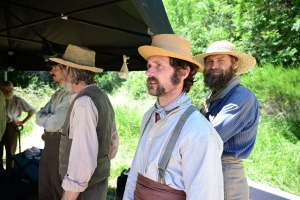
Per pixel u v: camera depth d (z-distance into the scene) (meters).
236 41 9.12
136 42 3.62
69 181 1.80
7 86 4.62
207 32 10.19
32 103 10.34
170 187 1.26
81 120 1.85
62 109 2.61
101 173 2.08
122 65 3.91
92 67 2.12
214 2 9.98
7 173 3.57
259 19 8.33
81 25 3.50
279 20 8.16
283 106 6.45
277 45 8.12
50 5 3.14
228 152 1.90
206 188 1.18
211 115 2.00
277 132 6.05
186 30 10.70
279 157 5.03
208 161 1.19
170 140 1.27
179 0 11.39
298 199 3.48
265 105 6.70
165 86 1.33
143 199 1.32
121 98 10.55
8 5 3.37
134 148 6.09
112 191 4.30
